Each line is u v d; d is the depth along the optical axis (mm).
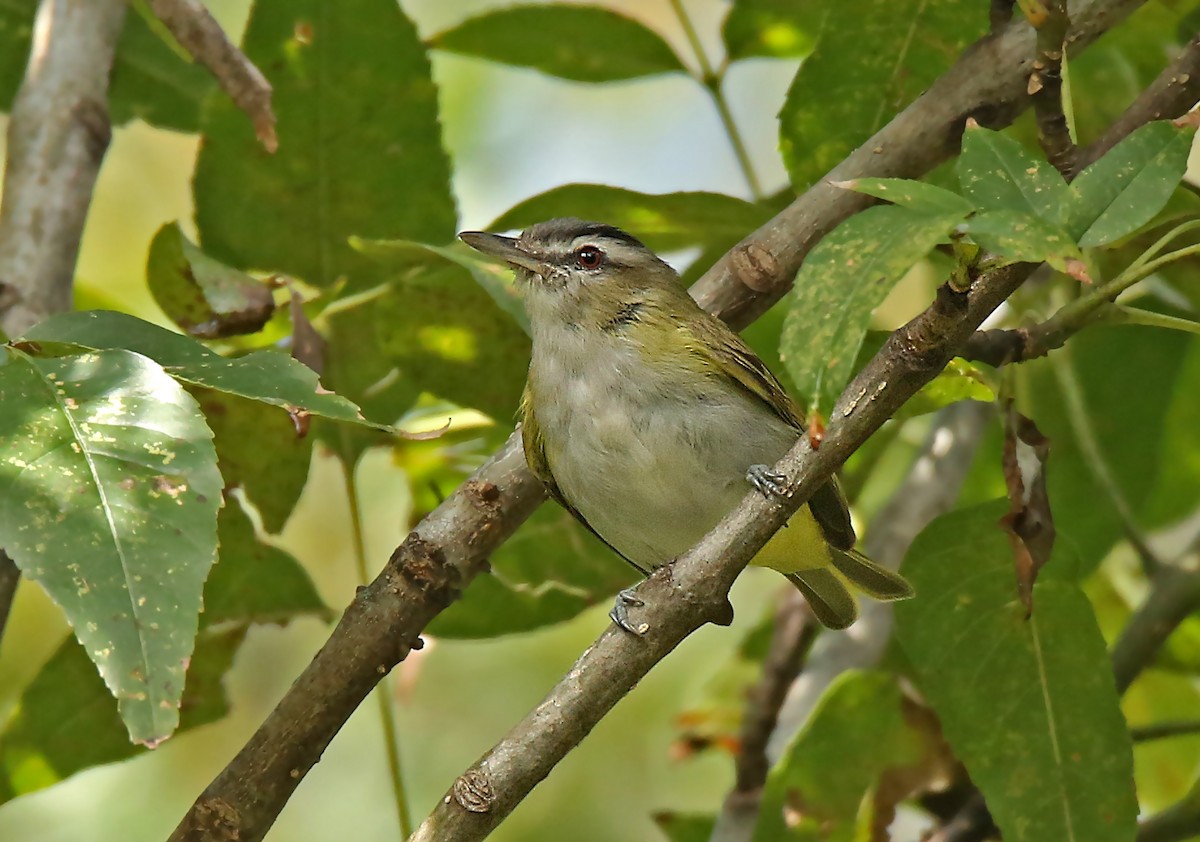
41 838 15203
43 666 10242
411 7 17344
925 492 13000
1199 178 16219
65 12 10500
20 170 10031
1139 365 12836
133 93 12328
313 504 16906
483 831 6801
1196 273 11352
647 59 11906
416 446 11789
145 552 5820
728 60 11742
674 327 9977
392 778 9320
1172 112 8219
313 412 6660
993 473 13438
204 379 6688
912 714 11062
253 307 9586
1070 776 9547
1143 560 11461
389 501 16938
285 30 10594
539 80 17688
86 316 7012
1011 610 9805
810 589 11367
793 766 11055
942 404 8867
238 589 10516
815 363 5469
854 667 13070
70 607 5660
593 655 6953
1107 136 8227
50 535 5793
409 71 10742
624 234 10734
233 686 16391
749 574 17266
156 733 5516
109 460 6027
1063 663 9727
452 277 10320
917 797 11500
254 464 10328
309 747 7879
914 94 10234
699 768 16250
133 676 5594
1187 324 8000
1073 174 7633
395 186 10992
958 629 9836
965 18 9961
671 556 10398
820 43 10133
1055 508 12953
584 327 10102
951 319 6219
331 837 15562
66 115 10195
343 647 8000
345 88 10719
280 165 10844
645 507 10016
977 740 9664
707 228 10961
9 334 9469
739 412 9891
